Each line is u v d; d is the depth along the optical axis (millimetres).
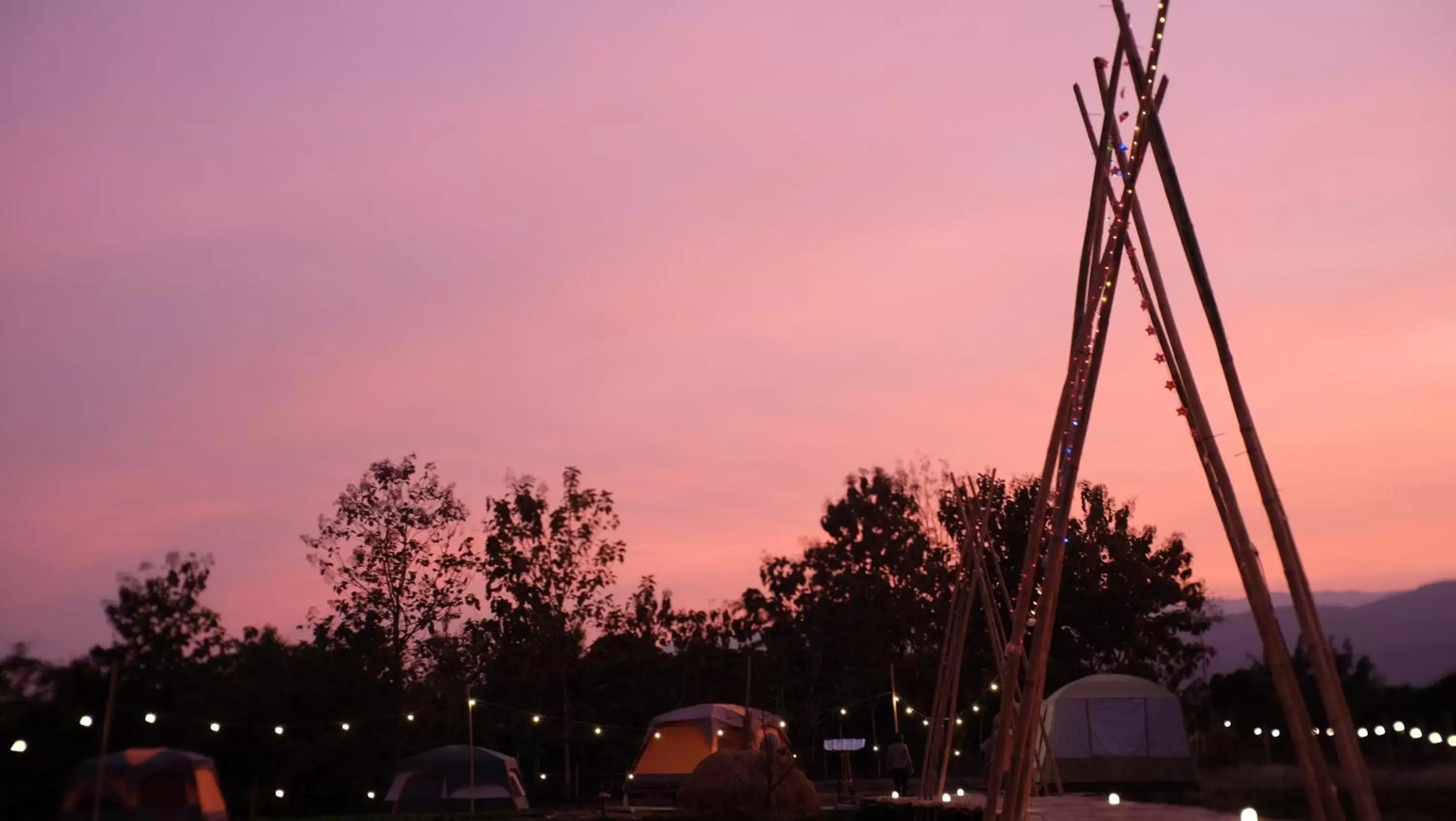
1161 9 8961
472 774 24188
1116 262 9281
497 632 36062
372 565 34188
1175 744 28984
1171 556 50188
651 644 43844
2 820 20312
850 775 28609
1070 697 29734
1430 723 24094
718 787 19781
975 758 43625
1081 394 9531
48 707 21500
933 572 52000
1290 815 16359
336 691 28609
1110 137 9727
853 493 54281
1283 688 8211
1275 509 8148
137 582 26141
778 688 48062
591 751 39781
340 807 27969
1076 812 17953
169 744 24859
